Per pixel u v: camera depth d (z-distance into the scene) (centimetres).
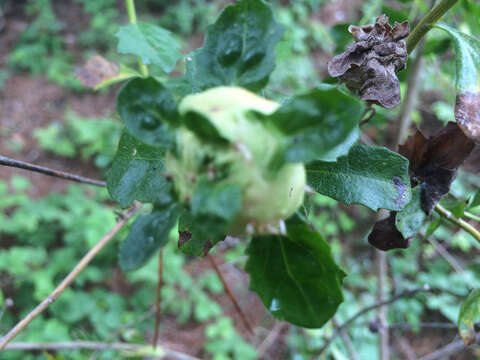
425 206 8
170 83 8
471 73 7
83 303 34
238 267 36
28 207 39
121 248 5
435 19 8
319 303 7
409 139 8
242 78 6
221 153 5
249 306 38
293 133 5
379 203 7
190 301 37
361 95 8
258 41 6
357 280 31
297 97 5
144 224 5
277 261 7
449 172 8
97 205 40
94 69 13
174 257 36
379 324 17
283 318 7
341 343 26
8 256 35
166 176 5
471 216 9
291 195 5
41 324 32
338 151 7
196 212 5
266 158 5
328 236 36
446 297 31
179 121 5
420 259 32
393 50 8
